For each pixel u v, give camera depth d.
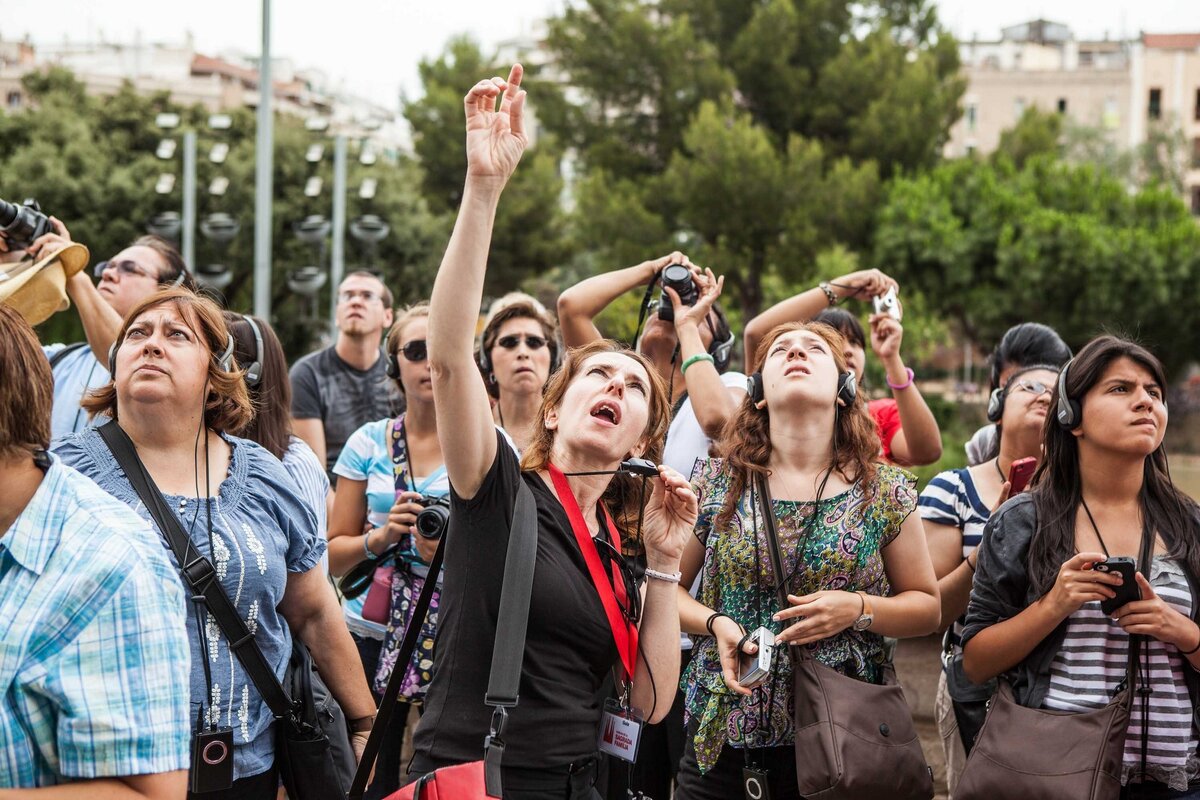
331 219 25.16
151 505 2.44
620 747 2.35
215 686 2.43
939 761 4.80
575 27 23.36
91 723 1.71
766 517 2.92
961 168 22.86
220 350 2.62
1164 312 22.36
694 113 21.69
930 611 2.88
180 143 25.77
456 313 2.22
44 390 1.79
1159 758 2.66
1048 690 2.75
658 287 4.04
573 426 2.43
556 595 2.29
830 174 20.48
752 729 2.85
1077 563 2.65
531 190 27.20
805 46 22.33
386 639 3.63
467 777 2.10
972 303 22.33
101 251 24.75
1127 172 60.94
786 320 4.20
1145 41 76.81
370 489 3.88
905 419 4.11
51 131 26.00
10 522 1.77
